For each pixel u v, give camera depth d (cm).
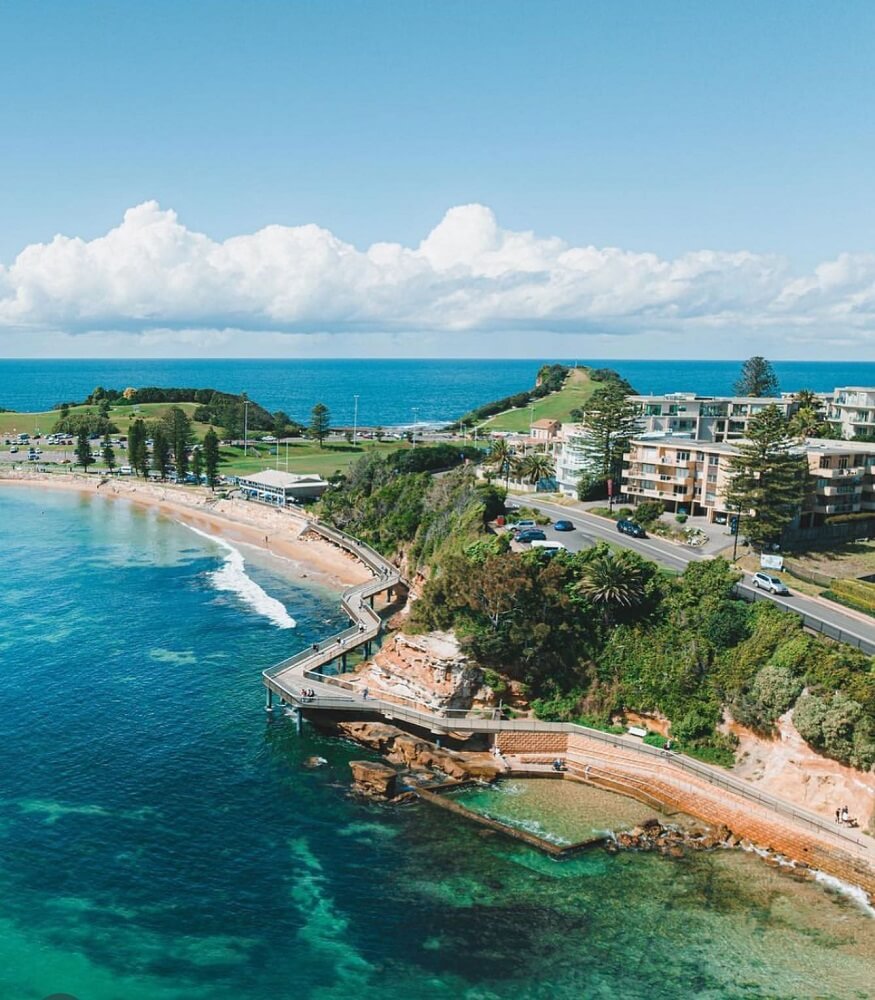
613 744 7044
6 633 10175
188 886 5478
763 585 8444
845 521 10625
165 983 4653
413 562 12125
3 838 5944
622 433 13062
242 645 9856
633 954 4894
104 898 5344
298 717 7594
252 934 5053
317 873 5625
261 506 17725
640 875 5591
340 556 14175
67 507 19788
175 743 7412
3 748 7244
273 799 6525
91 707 8100
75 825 6128
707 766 6712
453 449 17838
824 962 4812
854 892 5384
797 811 6003
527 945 4972
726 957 4859
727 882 5512
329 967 4788
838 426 14550
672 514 11988
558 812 6353
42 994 4544
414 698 7650
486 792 6650
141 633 10250
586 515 12088
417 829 6134
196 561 14138
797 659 6662
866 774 5931
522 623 7744
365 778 6662
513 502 12988
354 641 8969
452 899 5375
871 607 7788
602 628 7912
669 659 7488
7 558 14275
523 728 7156
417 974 4741
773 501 9725
